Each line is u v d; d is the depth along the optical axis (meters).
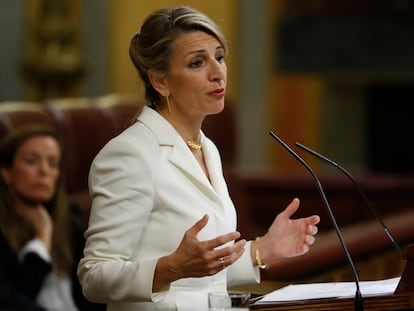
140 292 5.53
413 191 18.47
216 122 16.67
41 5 22.42
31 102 22.47
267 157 23.14
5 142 9.98
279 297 5.95
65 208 10.12
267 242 6.32
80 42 22.72
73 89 22.78
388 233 6.46
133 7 22.70
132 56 6.12
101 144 13.12
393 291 6.03
